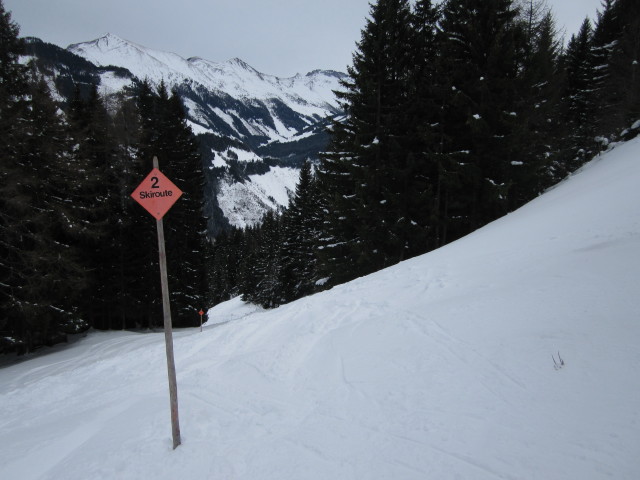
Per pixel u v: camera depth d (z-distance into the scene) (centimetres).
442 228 1997
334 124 2061
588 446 331
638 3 2550
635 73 2216
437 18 2025
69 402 859
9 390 1126
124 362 1118
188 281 2753
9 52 1588
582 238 940
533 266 858
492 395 444
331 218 2161
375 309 898
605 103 2461
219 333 1116
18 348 1844
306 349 767
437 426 413
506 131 1734
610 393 388
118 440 514
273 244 5416
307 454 414
